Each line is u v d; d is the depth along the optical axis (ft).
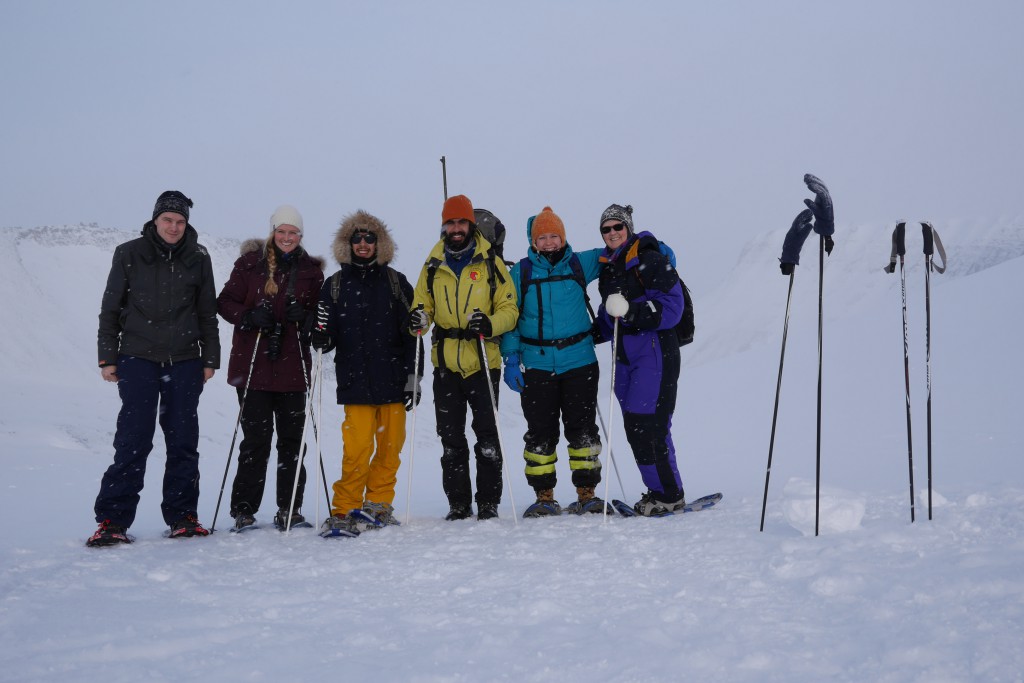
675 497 16.56
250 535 16.33
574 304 17.60
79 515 20.92
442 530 16.20
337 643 8.93
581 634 8.79
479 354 17.66
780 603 9.21
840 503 12.31
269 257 17.48
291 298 17.29
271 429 17.58
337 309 17.13
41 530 18.33
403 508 21.43
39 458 36.88
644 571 11.21
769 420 38.81
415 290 18.02
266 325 16.87
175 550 14.51
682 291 16.70
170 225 16.08
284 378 17.33
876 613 8.44
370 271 17.43
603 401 41.24
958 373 40.42
